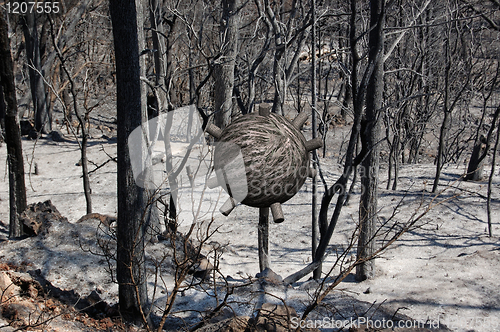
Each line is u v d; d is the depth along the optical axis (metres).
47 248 7.27
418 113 14.91
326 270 8.30
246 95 12.09
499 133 8.73
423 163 16.20
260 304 5.38
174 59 12.18
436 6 11.55
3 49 8.17
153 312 5.37
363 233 7.36
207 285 6.17
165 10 11.05
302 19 8.78
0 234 9.53
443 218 9.84
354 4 4.73
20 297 4.66
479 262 7.50
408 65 12.95
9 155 8.36
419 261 8.01
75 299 5.20
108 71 22.48
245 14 13.29
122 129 4.53
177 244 7.75
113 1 4.33
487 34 12.19
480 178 12.25
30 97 20.08
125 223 4.66
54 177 14.20
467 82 10.96
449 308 6.04
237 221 11.13
